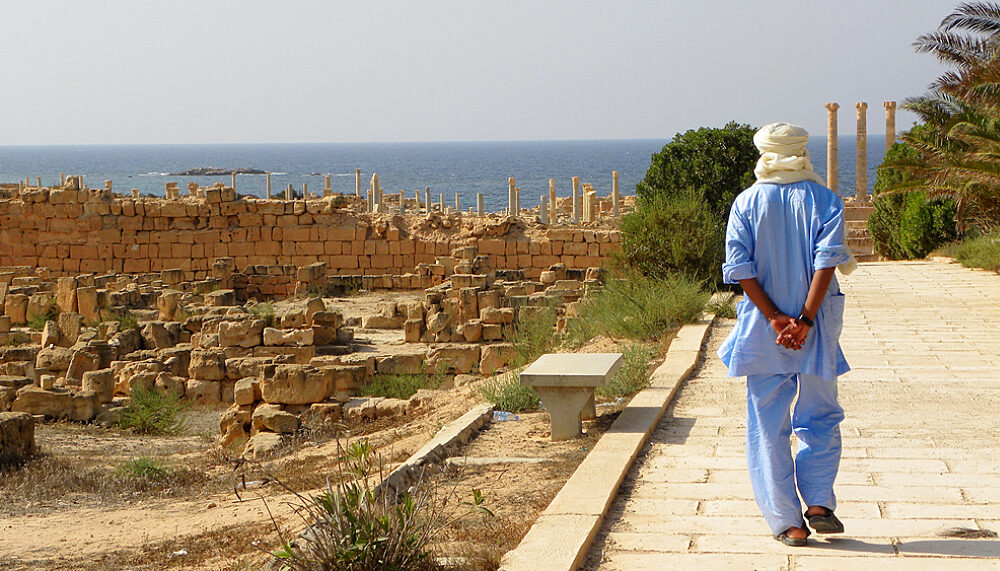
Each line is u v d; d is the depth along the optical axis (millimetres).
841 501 6160
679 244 18422
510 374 12273
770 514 5254
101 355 18812
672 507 6156
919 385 10055
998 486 6406
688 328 13961
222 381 18000
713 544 5430
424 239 35375
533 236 34500
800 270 5051
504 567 5004
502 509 6590
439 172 173250
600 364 8969
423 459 8070
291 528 7738
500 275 33750
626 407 8867
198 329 21375
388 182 136625
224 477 11469
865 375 10703
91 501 10297
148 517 9367
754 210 5145
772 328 5070
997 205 25578
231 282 33656
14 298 25344
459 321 21844
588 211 41625
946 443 7633
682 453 7516
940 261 24438
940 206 27328
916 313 15680
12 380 16984
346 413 14547
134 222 36500
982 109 20266
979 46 21406
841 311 5164
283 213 36125
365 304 30188
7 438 12258
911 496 6227
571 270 30797
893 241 30469
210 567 7070
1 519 9398
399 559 5195
